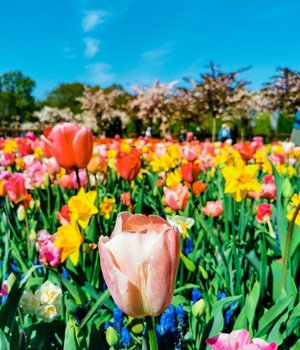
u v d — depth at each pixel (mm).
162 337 1739
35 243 2562
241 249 2318
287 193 2240
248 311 1808
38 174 4094
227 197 3170
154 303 943
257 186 2484
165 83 46656
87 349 1384
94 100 51125
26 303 1571
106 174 4914
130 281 929
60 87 81500
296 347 1679
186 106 42625
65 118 56562
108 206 2869
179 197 2844
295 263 2160
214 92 39312
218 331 1583
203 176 5992
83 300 2059
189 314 1857
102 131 51344
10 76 87938
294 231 2123
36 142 6055
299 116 9141
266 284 2098
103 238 968
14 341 1287
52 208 3760
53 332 1677
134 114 48375
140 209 3320
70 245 1924
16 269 2785
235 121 45500
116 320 1780
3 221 3178
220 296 2123
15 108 87000
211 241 2986
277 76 41312
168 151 7078
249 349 972
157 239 917
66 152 2357
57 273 1855
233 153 4723
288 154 7492
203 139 29312
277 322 1714
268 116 48312
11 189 3178
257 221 3051
